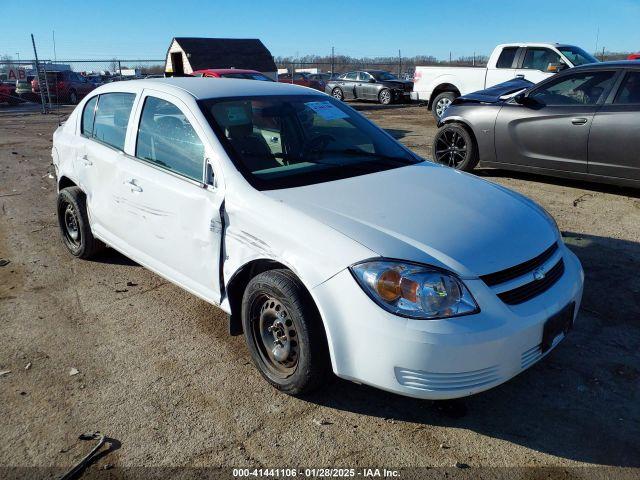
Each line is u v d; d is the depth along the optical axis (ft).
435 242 8.88
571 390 10.18
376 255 8.52
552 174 22.84
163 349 11.76
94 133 15.12
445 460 8.55
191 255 11.47
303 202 9.89
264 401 9.99
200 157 11.29
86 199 15.42
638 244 17.11
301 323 9.11
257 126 11.82
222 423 9.43
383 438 9.04
